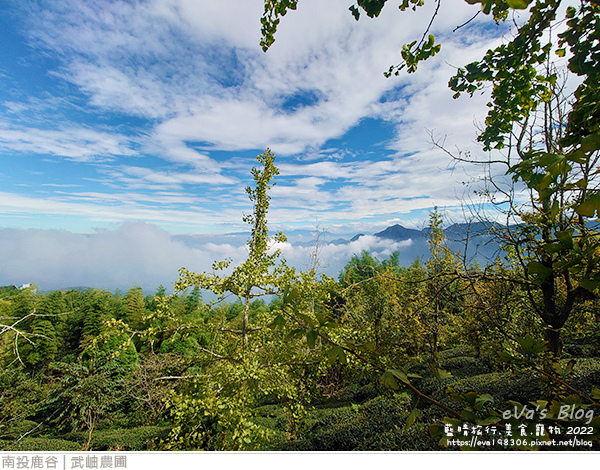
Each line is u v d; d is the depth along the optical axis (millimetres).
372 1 1175
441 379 840
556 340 2350
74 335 23234
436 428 796
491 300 2791
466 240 2227
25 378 11703
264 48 1799
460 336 6781
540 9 1424
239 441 3717
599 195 704
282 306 817
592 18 1213
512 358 1042
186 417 3982
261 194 5359
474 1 741
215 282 4648
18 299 20953
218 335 5695
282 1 1540
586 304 2531
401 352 8266
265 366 4793
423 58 1482
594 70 1187
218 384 4375
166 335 4555
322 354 4441
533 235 2053
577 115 1137
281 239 5348
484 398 779
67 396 11742
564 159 760
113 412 12211
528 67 1688
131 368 13516
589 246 852
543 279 925
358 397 11133
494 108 2010
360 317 8516
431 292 2760
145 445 10000
